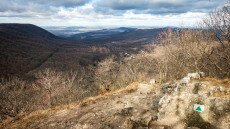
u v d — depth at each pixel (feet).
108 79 74.54
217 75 36.45
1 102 93.20
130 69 69.41
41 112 40.47
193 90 29.01
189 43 53.78
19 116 41.24
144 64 78.79
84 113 35.24
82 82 111.24
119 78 69.97
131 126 28.30
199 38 51.75
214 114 24.99
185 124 25.63
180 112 27.04
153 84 40.47
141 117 29.32
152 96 35.19
